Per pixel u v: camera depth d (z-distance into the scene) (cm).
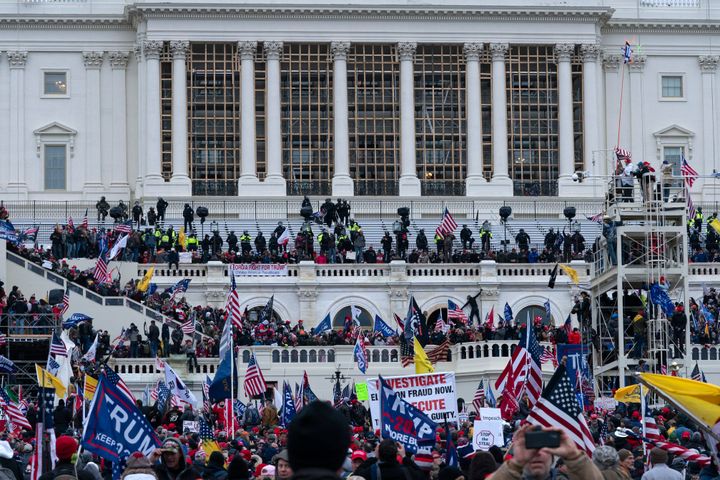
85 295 13850
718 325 13288
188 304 14738
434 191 19925
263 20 19925
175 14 19750
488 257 15775
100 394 4962
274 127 19800
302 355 13112
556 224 18800
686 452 4797
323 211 16538
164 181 19475
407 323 12769
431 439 5453
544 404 3766
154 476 4012
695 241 15688
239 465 4031
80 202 19900
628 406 9512
